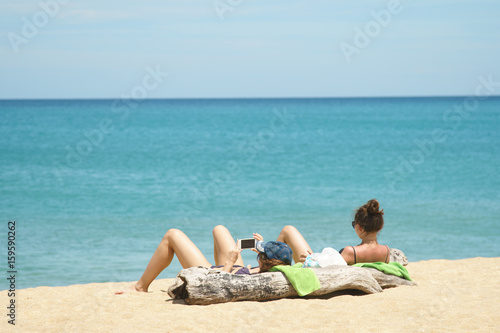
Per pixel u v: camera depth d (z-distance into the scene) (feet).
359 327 14.12
